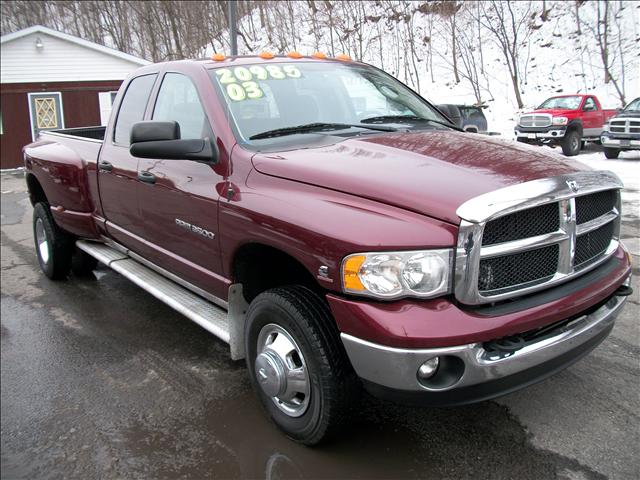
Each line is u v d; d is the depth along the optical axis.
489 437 2.91
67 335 4.51
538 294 2.52
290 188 2.79
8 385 3.72
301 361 2.76
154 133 3.16
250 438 3.02
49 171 5.22
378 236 2.35
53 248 5.66
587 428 2.94
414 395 2.35
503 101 27.80
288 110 3.52
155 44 34.66
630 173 11.33
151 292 4.05
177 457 2.90
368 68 4.40
